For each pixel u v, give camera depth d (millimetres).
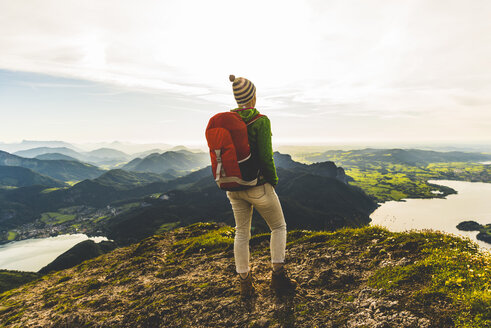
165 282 5121
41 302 5883
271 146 3049
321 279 3939
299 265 4645
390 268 3771
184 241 8633
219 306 3684
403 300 2969
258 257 5586
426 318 2611
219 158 2975
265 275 4406
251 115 3039
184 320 3643
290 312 3260
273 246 3592
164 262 6793
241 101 3170
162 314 3887
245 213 3473
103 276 6699
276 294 3641
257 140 2959
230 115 2988
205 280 4754
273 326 3084
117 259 8219
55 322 4492
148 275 5926
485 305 2467
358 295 3365
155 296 4520
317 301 3367
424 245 4172
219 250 6750
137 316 4043
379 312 2891
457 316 2518
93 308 4754
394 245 4484
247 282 3643
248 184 3010
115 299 4910
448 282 2988
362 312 2980
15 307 5879
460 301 2670
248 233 3596
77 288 6211
